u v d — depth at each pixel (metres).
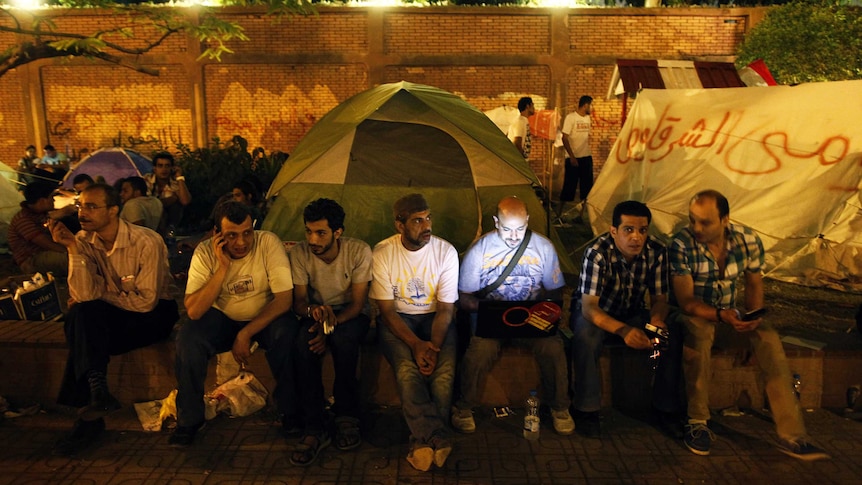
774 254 5.81
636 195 6.48
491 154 5.83
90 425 3.57
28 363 4.00
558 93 13.95
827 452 3.50
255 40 14.06
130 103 14.50
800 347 3.98
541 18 13.77
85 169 9.33
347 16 13.86
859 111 5.53
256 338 3.71
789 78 11.30
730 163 5.91
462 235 5.77
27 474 3.28
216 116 14.45
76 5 13.23
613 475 3.31
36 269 5.88
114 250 3.65
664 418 3.77
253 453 3.51
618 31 13.78
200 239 6.88
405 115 5.91
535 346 3.76
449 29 13.83
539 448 3.58
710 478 3.28
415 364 3.57
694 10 13.59
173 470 3.33
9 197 7.97
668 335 3.68
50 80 14.50
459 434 3.74
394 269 3.77
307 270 3.77
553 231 6.12
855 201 5.32
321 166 5.84
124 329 3.73
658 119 6.59
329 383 4.05
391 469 3.35
